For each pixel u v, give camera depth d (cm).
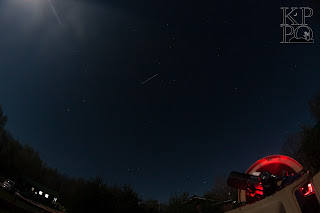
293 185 229
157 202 1063
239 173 388
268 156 400
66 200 880
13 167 2155
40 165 2430
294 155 649
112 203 883
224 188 1046
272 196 248
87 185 875
